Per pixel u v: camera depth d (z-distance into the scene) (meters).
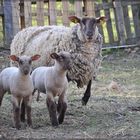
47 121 12.15
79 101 14.85
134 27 24.50
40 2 22.80
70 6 25.20
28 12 22.67
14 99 11.34
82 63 13.42
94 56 13.64
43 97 15.43
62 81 11.52
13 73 11.51
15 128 11.27
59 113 12.12
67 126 11.54
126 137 10.45
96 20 13.48
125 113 12.82
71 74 13.44
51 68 11.63
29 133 10.80
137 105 14.02
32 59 11.27
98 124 11.72
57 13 23.27
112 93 16.06
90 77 13.75
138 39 24.48
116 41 24.25
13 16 22.39
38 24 22.89
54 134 10.70
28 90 11.30
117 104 14.19
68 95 15.80
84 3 23.73
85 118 12.44
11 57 11.24
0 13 22.33
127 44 24.41
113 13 24.39
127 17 24.44
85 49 13.42
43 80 11.85
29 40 14.73
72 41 13.47
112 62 21.89
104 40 24.08
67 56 11.36
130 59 22.44
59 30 14.09
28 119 11.52
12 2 22.36
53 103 11.58
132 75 19.19
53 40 13.73
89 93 14.07
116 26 24.34
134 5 24.48
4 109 13.52
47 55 13.68
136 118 12.23
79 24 13.49
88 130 11.09
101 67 20.64
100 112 13.16
